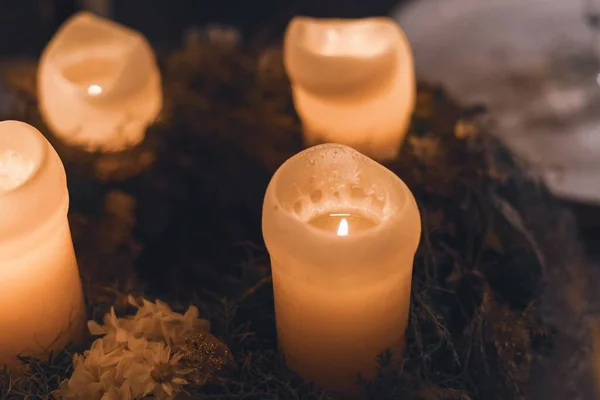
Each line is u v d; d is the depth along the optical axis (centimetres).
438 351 50
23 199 46
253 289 51
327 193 49
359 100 57
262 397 47
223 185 61
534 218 60
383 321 47
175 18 101
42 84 61
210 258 59
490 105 78
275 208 45
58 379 47
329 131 59
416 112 63
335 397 49
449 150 59
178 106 66
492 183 58
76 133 62
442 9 90
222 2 101
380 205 48
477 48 85
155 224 60
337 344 48
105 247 58
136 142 63
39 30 90
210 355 47
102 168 61
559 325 56
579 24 86
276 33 82
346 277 45
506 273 54
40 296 49
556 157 71
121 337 47
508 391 48
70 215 59
